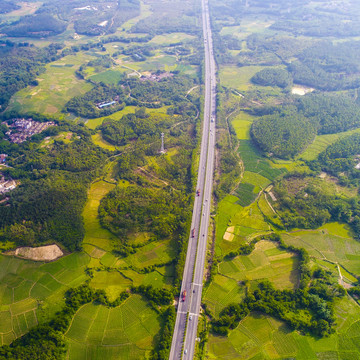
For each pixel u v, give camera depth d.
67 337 164.38
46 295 185.25
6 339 164.62
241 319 174.25
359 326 170.75
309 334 167.62
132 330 168.38
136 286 189.62
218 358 158.38
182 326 170.25
